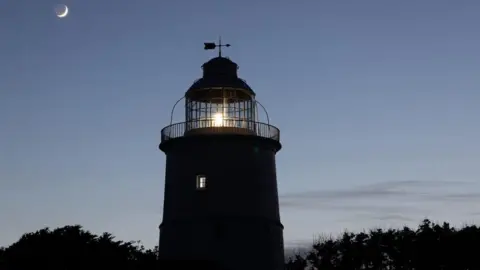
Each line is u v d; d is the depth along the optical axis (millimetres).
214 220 40406
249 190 41219
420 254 53594
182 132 42375
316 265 57406
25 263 34875
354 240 56812
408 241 54562
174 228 41250
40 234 36719
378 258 55531
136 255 39125
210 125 41875
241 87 43094
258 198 41500
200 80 43594
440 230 54125
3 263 34844
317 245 57812
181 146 42000
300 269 58156
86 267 35531
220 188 40875
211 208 40656
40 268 34906
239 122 42219
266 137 42750
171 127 42812
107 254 36375
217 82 42906
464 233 52406
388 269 55406
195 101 43375
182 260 39156
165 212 42562
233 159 41312
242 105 43500
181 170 41875
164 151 43812
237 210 40688
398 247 54938
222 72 43406
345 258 56406
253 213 41000
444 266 53062
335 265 56625
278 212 43562
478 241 51656
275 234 42125
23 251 35125
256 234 40719
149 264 37438
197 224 40562
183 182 41594
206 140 41344
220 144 41406
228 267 39875
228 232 40281
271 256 41312
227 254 40031
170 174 42656
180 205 41375
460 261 52031
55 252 35375
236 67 44344
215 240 40188
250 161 41719
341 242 57250
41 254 35125
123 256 37375
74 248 35719
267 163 42844
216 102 43188
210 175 41094
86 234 37594
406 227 55656
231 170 41156
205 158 41344
